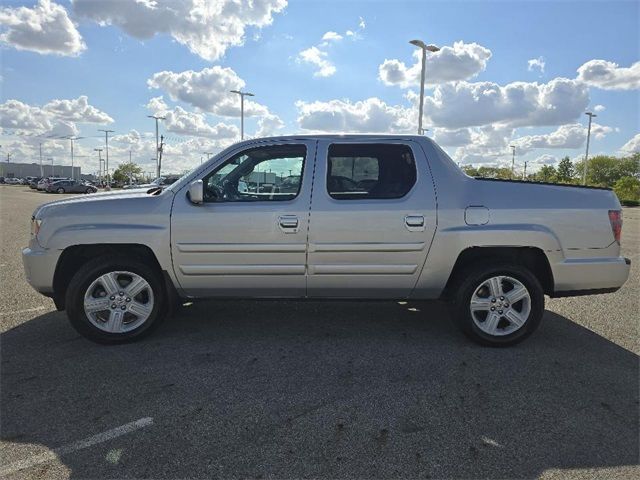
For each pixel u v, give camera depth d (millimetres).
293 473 2549
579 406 3295
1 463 2613
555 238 4297
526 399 3387
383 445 2811
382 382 3637
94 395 3389
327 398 3377
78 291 4227
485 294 4402
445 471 2580
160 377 3689
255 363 3977
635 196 52281
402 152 4395
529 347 4414
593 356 4203
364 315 5367
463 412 3197
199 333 4703
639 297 6301
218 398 3361
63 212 4277
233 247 4254
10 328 4781
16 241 10953
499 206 4301
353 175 4348
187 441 2832
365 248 4258
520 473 2574
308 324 5023
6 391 3438
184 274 4328
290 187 4328
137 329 4383
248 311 5473
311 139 4414
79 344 4359
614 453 2760
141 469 2572
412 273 4328
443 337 4656
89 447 2766
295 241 4250
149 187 5250
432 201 4281
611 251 4406
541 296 4340
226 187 4359
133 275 4348
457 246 4273
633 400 3391
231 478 2506
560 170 93250
